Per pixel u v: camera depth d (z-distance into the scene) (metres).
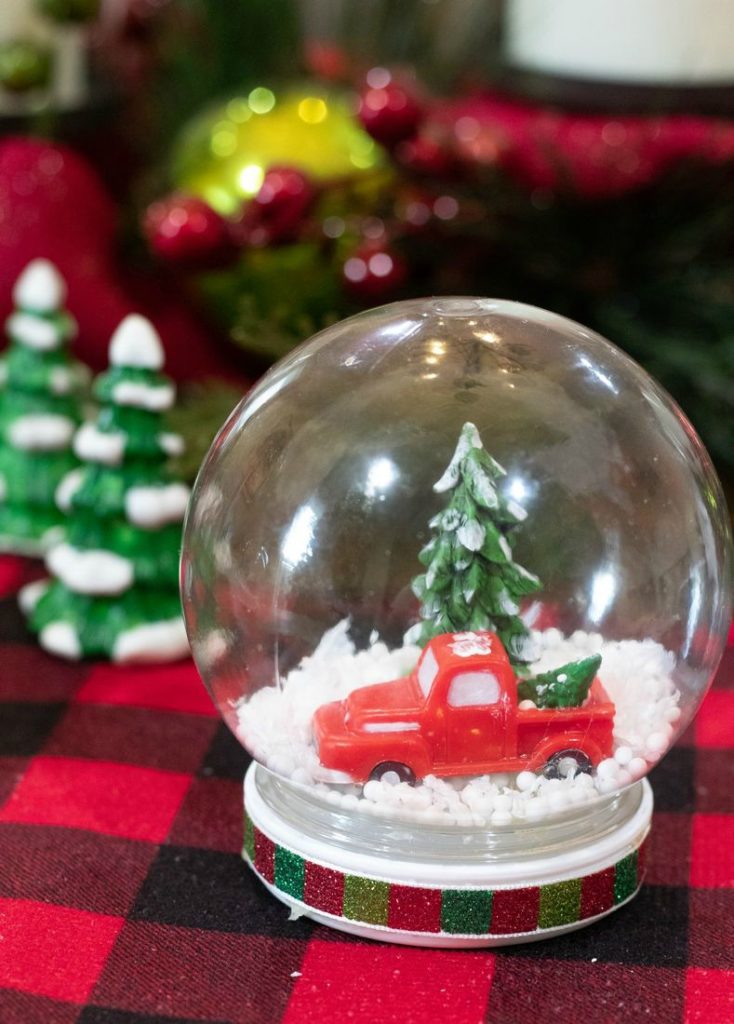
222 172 0.63
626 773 0.42
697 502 0.43
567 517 0.41
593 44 0.62
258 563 0.42
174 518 0.54
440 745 0.41
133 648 0.53
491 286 0.64
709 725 0.51
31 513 0.61
